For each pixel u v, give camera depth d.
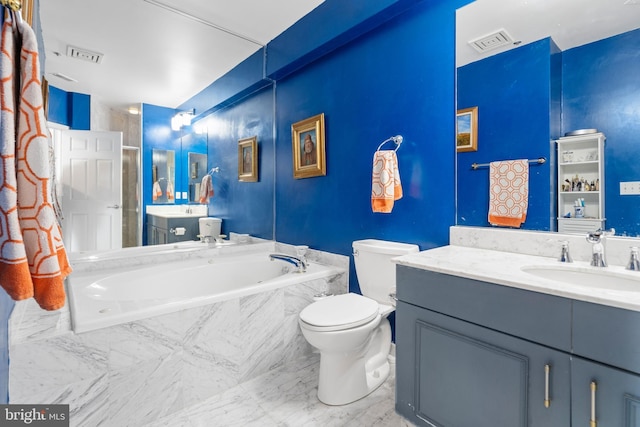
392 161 1.86
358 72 2.15
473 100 1.62
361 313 1.57
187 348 1.57
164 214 2.55
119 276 2.03
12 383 1.14
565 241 1.29
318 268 2.28
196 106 2.75
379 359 1.83
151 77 2.45
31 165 0.67
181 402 1.55
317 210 2.51
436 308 1.21
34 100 0.68
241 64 2.92
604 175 1.24
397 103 1.94
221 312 1.68
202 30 2.39
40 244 0.68
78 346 1.27
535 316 0.95
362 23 1.97
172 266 2.31
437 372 1.21
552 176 1.38
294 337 2.04
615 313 0.80
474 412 1.09
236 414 1.52
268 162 2.95
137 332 1.41
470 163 1.64
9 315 0.98
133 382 1.41
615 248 1.20
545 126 1.39
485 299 1.06
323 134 2.40
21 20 0.67
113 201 2.25
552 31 1.37
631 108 1.18
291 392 1.70
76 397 1.27
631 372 0.78
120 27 2.20
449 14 1.70
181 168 2.67
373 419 1.49
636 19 1.17
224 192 2.99
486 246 1.57
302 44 2.36
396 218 1.97
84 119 2.11
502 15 1.52
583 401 0.86
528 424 0.96
